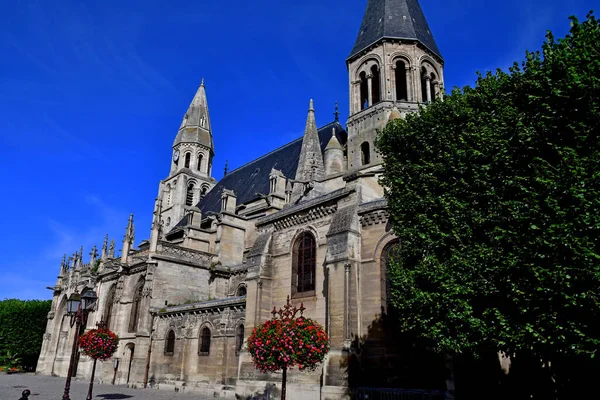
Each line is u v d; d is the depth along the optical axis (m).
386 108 41.81
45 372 56.62
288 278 26.56
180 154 79.12
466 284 13.93
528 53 16.66
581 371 15.06
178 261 41.16
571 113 13.27
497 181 14.72
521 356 17.25
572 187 11.80
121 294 42.50
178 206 74.06
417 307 15.22
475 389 18.20
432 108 20.53
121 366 40.03
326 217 25.61
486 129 15.81
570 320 11.47
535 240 12.32
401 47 44.12
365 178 25.34
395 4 46.75
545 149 13.88
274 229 28.64
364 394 19.44
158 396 29.52
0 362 62.09
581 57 13.49
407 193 17.95
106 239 53.25
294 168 52.94
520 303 12.55
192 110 83.31
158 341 37.28
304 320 18.75
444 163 17.48
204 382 31.78
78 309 19.34
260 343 18.06
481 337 13.54
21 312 63.81
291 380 23.69
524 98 15.42
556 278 11.41
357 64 46.00
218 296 42.22
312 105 49.59
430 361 18.97
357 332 21.66
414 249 16.52
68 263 61.56
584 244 11.37
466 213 15.03
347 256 22.52
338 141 47.66
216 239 45.03
